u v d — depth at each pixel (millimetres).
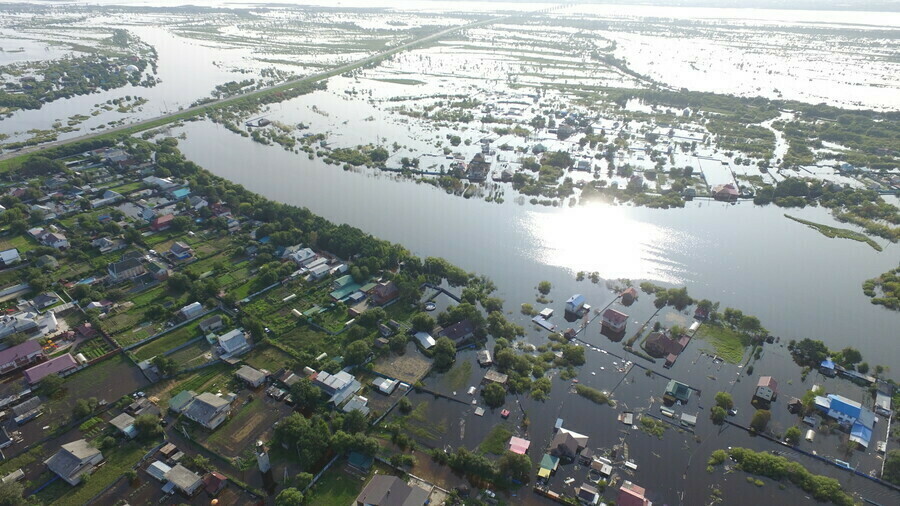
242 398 109000
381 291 138625
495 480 92562
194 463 93688
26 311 132375
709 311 137125
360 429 99812
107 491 89750
